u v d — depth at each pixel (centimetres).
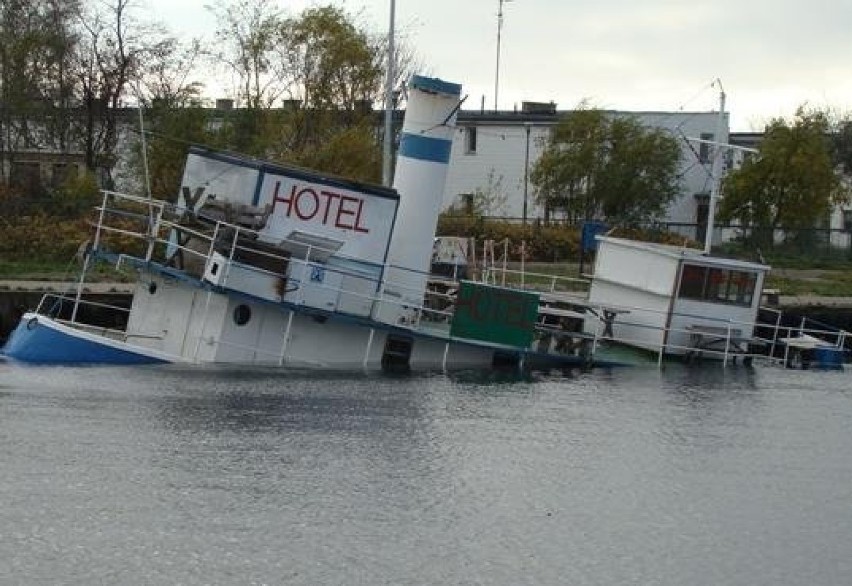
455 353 5253
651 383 5288
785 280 9588
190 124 9531
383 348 5094
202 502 3209
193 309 4816
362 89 10344
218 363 4806
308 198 4881
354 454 3750
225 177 4847
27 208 8512
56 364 4750
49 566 2758
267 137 9844
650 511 3409
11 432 3756
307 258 4847
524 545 3073
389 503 3312
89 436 3756
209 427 3944
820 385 5516
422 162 5225
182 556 2852
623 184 11925
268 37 10325
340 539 3022
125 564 2788
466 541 3072
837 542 3234
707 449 4128
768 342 6072
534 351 5400
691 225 12006
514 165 12800
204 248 4803
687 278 5781
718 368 5831
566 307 6006
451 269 6475
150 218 4834
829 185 11719
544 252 10162
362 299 4962
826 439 4359
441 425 4194
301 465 3588
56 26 10231
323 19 10288
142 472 3422
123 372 4656
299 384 4650
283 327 4894
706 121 12962
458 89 5238
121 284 6662
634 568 2977
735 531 3281
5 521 3002
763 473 3859
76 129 10400
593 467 3803
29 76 10075
